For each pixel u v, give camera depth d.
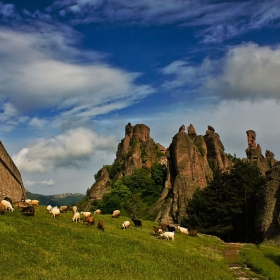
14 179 47.91
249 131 130.88
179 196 96.19
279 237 46.56
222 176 65.69
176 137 109.31
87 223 31.66
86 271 17.97
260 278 24.62
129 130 155.38
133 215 99.62
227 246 40.69
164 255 25.98
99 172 150.00
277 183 53.53
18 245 19.55
